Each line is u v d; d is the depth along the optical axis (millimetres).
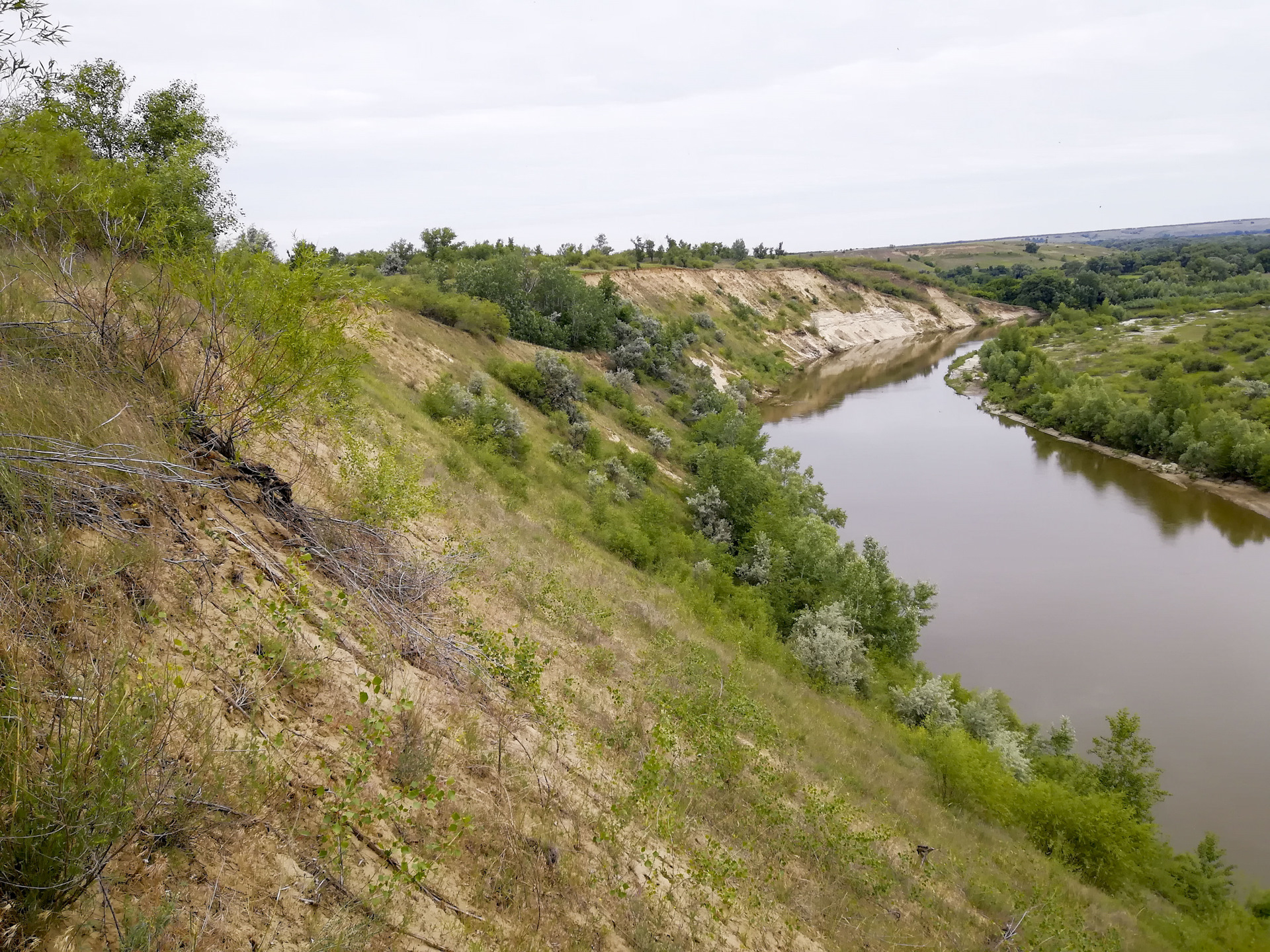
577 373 39594
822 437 60156
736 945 5551
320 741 4152
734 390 67688
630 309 62031
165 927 2695
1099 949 8859
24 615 3221
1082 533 39750
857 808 10000
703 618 18156
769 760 10094
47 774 2666
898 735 16281
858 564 24328
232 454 5816
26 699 2900
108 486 4301
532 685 6945
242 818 3350
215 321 5895
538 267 52000
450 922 3834
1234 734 22188
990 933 8320
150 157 14305
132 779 2842
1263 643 27641
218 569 4641
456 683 6035
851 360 99188
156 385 5457
